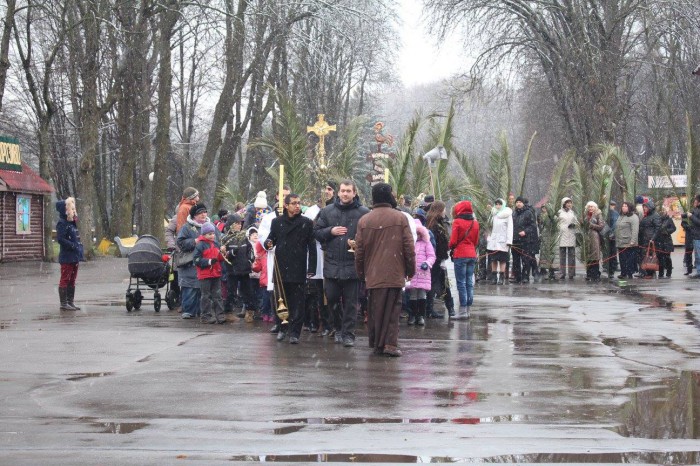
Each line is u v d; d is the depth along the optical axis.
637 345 13.02
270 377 10.31
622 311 18.14
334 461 6.73
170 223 18.11
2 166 39.22
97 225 60.97
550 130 59.53
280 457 6.84
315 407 8.65
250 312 16.31
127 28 39.22
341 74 59.06
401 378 10.30
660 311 18.03
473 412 8.42
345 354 12.30
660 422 7.95
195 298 16.80
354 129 24.69
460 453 6.94
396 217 12.18
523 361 11.57
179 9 39.97
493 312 18.25
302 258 13.34
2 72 38.09
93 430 7.69
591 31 44.78
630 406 8.65
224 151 48.50
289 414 8.34
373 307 12.22
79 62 41.09
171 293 18.67
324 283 13.41
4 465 6.60
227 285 17.08
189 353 12.18
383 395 9.26
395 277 12.06
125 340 13.44
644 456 6.83
